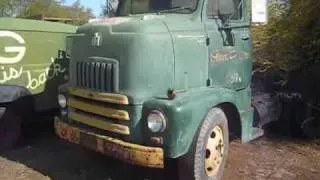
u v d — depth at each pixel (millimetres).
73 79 6051
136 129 5367
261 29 8961
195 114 5355
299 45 8492
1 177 6242
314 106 8359
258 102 7555
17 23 7551
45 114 8367
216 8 6246
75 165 6746
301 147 7684
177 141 5164
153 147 5215
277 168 6625
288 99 8258
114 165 6707
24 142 7953
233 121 6512
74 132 5898
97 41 5652
